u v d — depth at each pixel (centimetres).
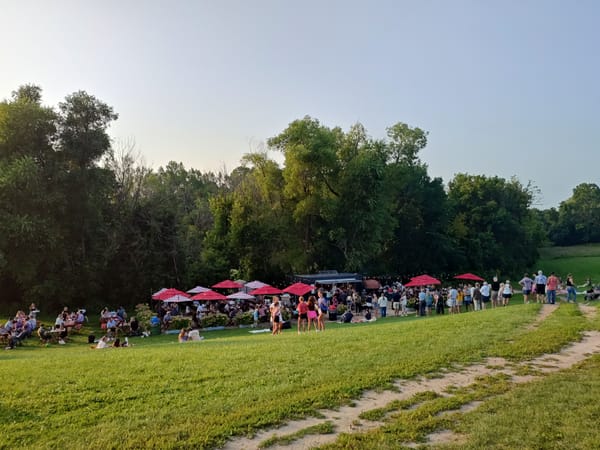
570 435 757
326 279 4678
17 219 3500
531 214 9400
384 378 1100
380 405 934
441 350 1387
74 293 4075
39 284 3828
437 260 7188
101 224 4378
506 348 1406
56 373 1162
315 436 785
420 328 1842
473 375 1147
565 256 10838
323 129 5444
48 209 3844
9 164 3731
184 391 1010
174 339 2831
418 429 801
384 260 7069
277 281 5372
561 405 896
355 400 966
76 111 4241
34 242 3688
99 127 4366
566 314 2073
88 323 3641
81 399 955
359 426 829
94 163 4341
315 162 5212
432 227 7206
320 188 5469
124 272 4491
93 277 4178
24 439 768
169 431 789
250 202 5281
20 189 3625
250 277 5094
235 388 1030
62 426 823
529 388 1010
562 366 1217
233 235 5025
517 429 786
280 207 5556
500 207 8538
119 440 757
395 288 4616
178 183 10119
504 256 8100
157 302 4419
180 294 3519
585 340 1516
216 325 3309
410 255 7100
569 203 13738
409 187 7025
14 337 2595
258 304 3672
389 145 6700
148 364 1256
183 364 1253
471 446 723
